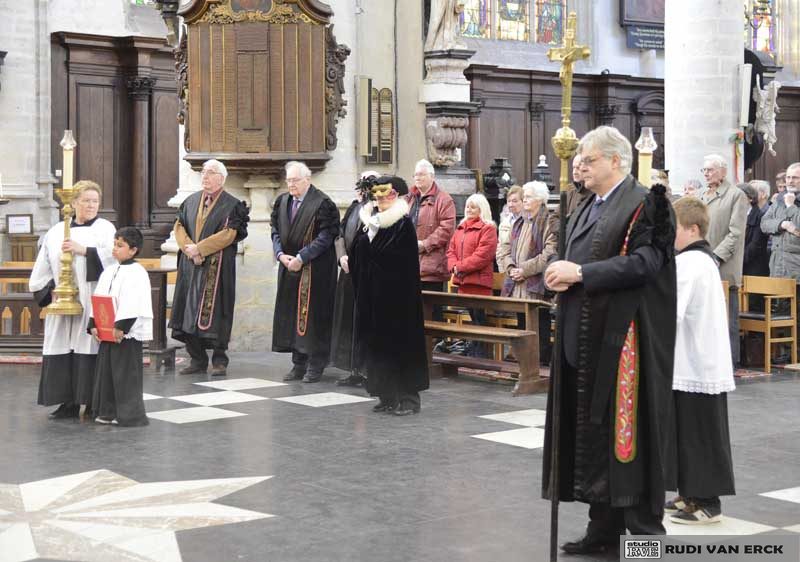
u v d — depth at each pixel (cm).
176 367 1079
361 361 850
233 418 819
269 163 1177
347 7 1251
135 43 1941
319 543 514
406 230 834
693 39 1459
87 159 1933
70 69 1905
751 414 842
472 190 1437
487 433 766
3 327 1127
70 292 796
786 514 566
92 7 1922
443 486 621
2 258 1794
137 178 1983
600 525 495
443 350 1098
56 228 817
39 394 810
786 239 1123
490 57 2569
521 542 517
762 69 1499
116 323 770
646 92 2759
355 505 581
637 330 463
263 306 1196
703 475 536
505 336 929
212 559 491
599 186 475
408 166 1395
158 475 646
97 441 739
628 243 463
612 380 460
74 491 609
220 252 1016
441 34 1384
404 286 832
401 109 1384
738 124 1470
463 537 525
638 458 462
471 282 1028
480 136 2509
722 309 539
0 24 1795
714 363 534
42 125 1847
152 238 1995
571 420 482
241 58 1170
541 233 999
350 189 1259
